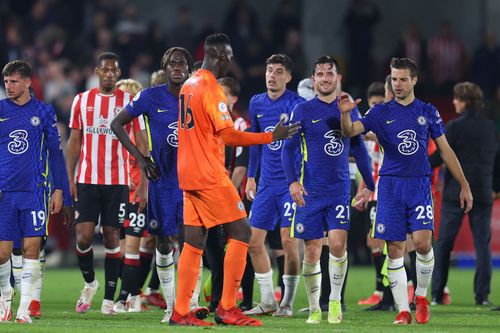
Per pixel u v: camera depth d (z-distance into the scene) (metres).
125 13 76.56
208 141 27.61
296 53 74.81
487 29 85.25
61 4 79.00
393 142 29.83
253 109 35.12
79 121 35.38
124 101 35.47
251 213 34.19
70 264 65.00
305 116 30.23
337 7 84.50
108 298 34.38
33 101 29.70
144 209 34.84
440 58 77.94
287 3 79.06
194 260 28.11
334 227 30.17
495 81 77.56
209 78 27.66
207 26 76.12
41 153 29.73
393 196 29.91
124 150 35.25
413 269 37.25
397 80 29.73
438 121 30.28
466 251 66.31
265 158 34.12
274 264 63.91
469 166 40.22
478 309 37.81
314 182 30.27
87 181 34.91
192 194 27.91
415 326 29.23
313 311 30.41
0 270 29.58
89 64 74.38
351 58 77.31
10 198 29.28
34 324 28.81
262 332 26.16
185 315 28.25
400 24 86.81
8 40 68.25
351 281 52.50
